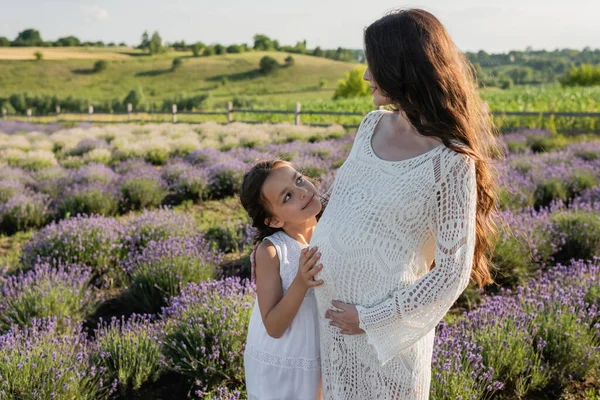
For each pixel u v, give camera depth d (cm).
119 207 920
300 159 1025
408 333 175
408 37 169
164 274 493
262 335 208
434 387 303
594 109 1891
